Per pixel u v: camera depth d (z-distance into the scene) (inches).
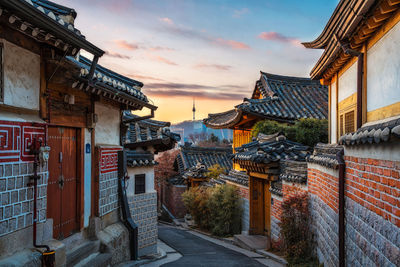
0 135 148.3
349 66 227.9
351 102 222.4
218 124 609.6
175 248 433.1
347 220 187.8
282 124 491.2
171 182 894.4
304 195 297.4
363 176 159.3
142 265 310.3
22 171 162.2
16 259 151.8
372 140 134.7
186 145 971.3
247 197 476.4
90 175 256.2
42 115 182.4
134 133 406.0
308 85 632.4
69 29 154.9
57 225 212.2
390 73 148.3
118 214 307.3
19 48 164.7
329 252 225.1
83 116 244.7
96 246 244.5
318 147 278.4
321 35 221.5
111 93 253.0
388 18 148.2
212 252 386.6
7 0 122.1
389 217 127.4
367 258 152.4
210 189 589.9
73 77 208.5
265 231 446.3
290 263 282.8
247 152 443.8
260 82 646.5
